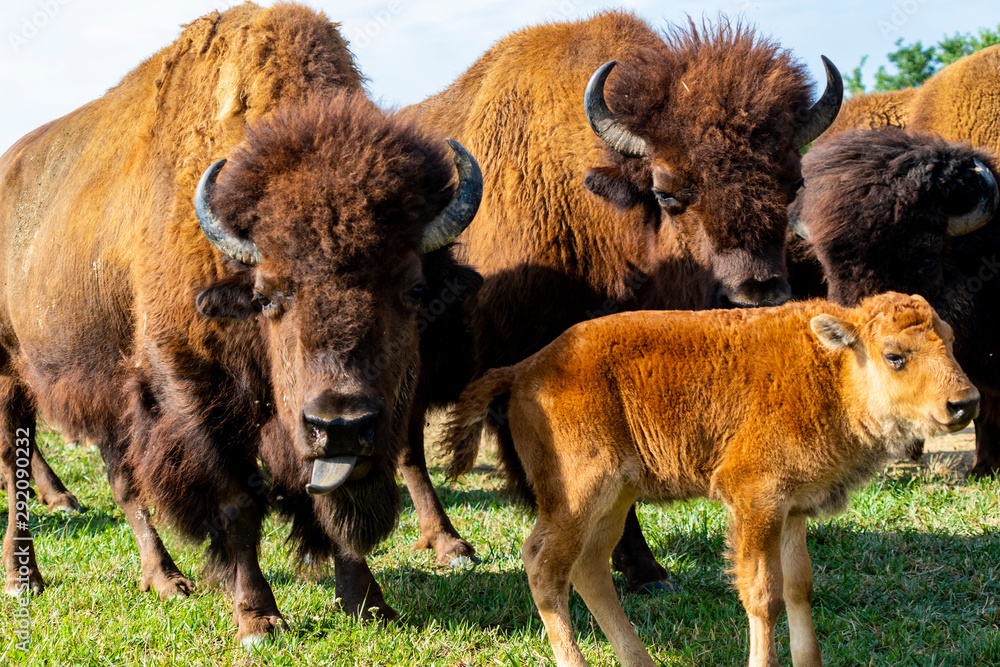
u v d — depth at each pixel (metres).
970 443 11.19
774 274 6.05
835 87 6.46
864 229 7.49
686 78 6.38
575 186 7.03
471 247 7.37
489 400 5.50
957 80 10.29
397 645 5.57
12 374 7.88
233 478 5.80
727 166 6.11
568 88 7.29
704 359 5.21
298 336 4.91
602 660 5.34
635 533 6.61
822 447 5.06
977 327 8.01
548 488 5.25
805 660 4.97
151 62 7.31
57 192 7.38
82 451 11.58
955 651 5.27
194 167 6.00
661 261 6.64
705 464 5.28
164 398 5.88
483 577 6.91
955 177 7.49
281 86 6.14
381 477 5.25
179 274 5.71
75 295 6.73
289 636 5.68
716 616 5.93
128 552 7.57
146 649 5.58
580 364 5.25
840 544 7.09
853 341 5.04
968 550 6.81
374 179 5.01
